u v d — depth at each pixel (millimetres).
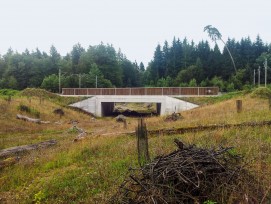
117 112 64250
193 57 106688
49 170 10484
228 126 12820
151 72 112312
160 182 5844
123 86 113375
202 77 92750
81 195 7590
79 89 55438
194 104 46406
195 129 13500
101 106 54406
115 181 7824
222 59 97250
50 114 36844
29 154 13508
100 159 10766
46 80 80938
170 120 22359
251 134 10977
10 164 11695
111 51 102375
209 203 5262
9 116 28250
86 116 46312
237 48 108875
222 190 5598
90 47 106438
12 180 9625
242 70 84375
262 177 6227
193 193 5723
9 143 18156
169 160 6148
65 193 7816
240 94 43844
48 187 8344
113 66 101375
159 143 11164
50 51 118375
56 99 53156
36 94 52562
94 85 84188
